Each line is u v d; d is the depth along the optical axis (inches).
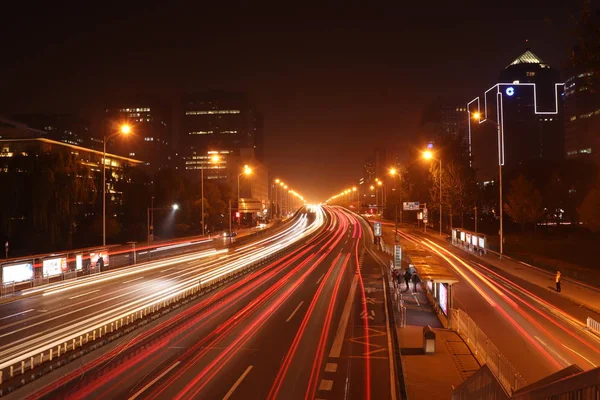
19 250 2640.3
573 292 1348.4
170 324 1010.7
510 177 4001.0
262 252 2628.0
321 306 1226.0
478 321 1048.8
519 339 912.3
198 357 790.5
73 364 728.3
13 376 651.5
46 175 2645.2
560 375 280.8
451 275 1007.6
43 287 1482.5
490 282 1533.0
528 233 3166.8
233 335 935.7
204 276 1727.4
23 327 1002.7
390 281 1621.6
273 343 879.7
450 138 3516.2
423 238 3058.6
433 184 3501.5
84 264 1815.9
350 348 848.9
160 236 3841.0
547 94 6451.8
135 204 3764.8
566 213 3457.2
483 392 418.0
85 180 2906.0
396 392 615.2
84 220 3137.3
